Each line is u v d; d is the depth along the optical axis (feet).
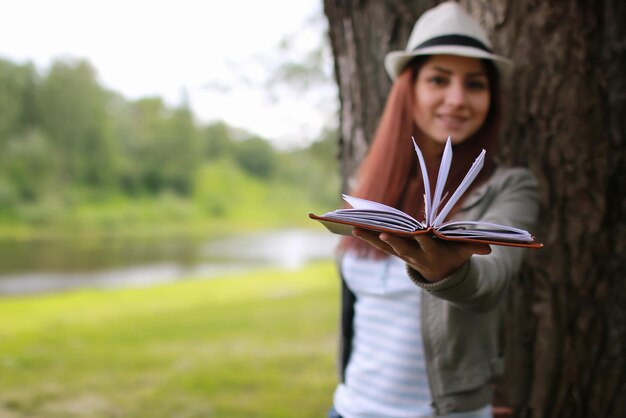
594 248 6.56
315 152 31.86
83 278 61.72
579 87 6.46
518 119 6.68
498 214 4.87
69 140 181.88
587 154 6.50
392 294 5.12
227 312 29.14
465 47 5.32
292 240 131.03
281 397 15.89
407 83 5.61
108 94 202.28
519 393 6.84
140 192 203.72
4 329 25.02
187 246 111.14
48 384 17.21
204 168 236.02
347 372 5.59
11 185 163.32
